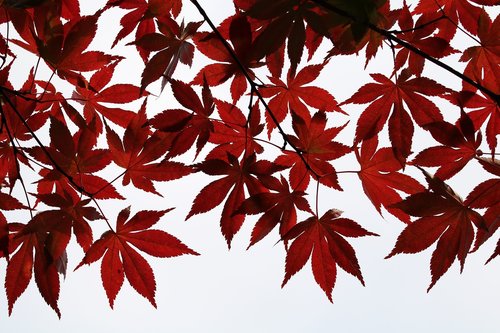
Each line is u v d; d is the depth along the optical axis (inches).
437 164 44.6
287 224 45.2
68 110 46.1
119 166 45.7
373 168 45.6
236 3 43.5
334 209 45.1
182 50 45.6
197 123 44.3
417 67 45.1
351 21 42.5
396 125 45.0
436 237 44.1
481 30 44.3
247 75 44.0
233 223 45.1
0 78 45.3
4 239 44.8
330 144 45.3
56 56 44.8
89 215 45.3
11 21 44.6
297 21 42.6
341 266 45.1
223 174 44.8
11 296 45.3
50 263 45.3
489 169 44.1
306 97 45.9
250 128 45.1
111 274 45.9
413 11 45.8
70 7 45.7
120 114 47.1
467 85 45.0
